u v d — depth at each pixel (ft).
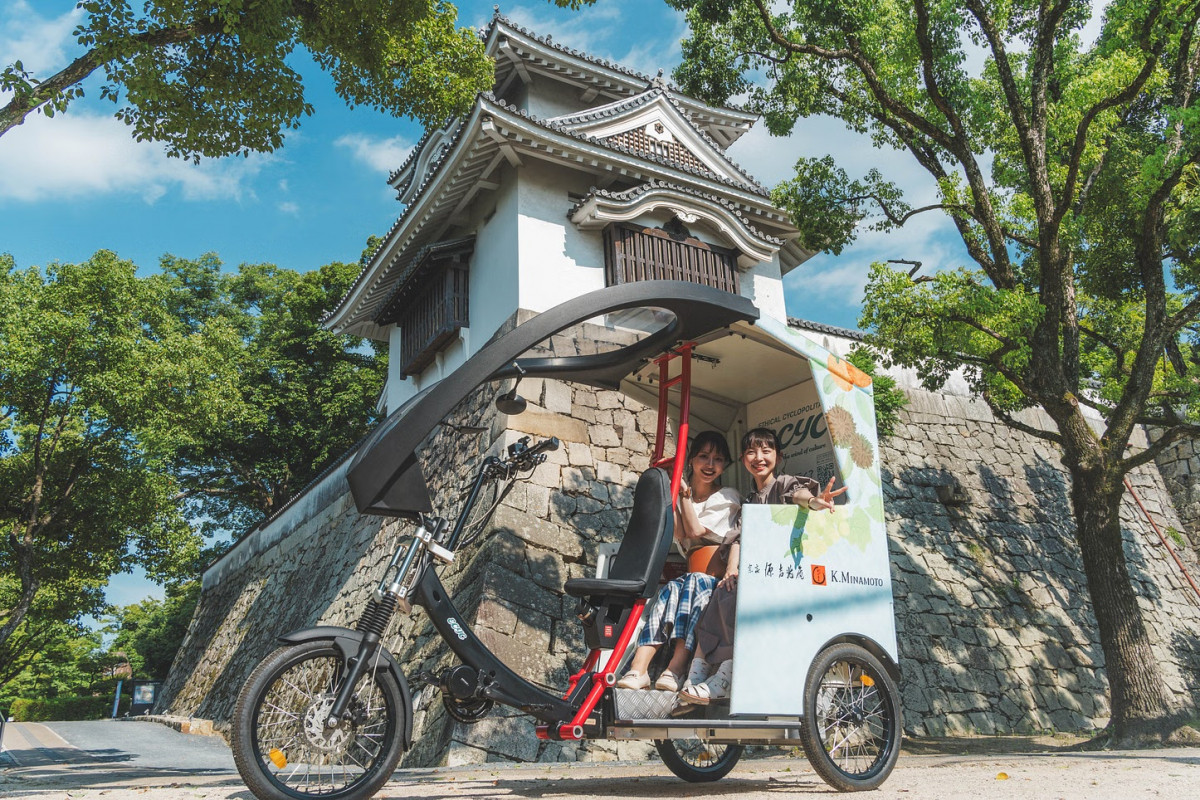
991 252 31.91
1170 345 43.16
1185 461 57.82
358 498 9.25
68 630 67.56
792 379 14.46
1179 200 31.71
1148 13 26.21
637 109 43.83
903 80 31.94
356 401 81.05
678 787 12.10
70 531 41.57
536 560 29.58
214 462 84.79
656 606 11.61
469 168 38.65
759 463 13.32
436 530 9.63
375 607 9.14
